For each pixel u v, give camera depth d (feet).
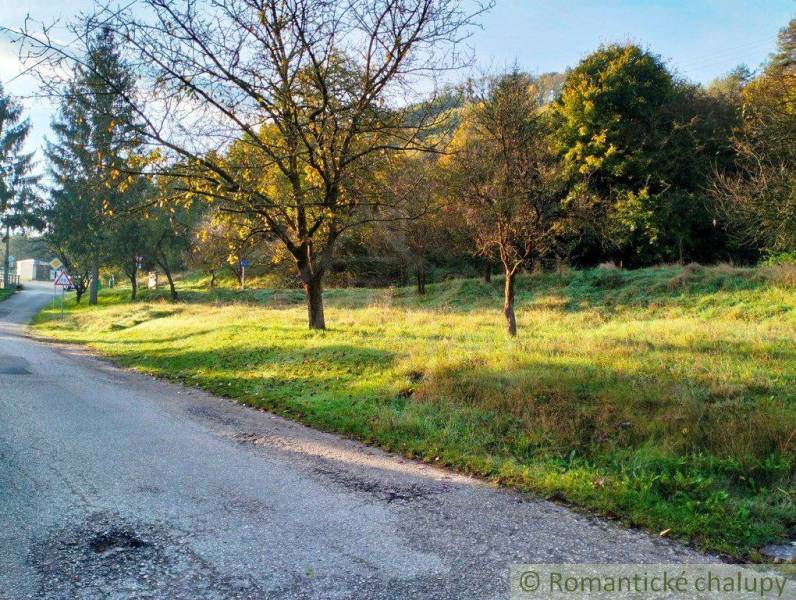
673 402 21.50
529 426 20.66
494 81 40.42
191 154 38.75
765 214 42.93
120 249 119.24
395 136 40.42
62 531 12.62
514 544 12.30
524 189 39.88
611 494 15.12
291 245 47.01
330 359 35.14
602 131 84.23
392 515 13.88
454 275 117.80
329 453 19.45
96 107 39.24
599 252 98.27
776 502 14.76
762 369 25.64
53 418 23.95
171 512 13.84
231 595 10.00
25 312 123.95
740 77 129.90
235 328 53.26
